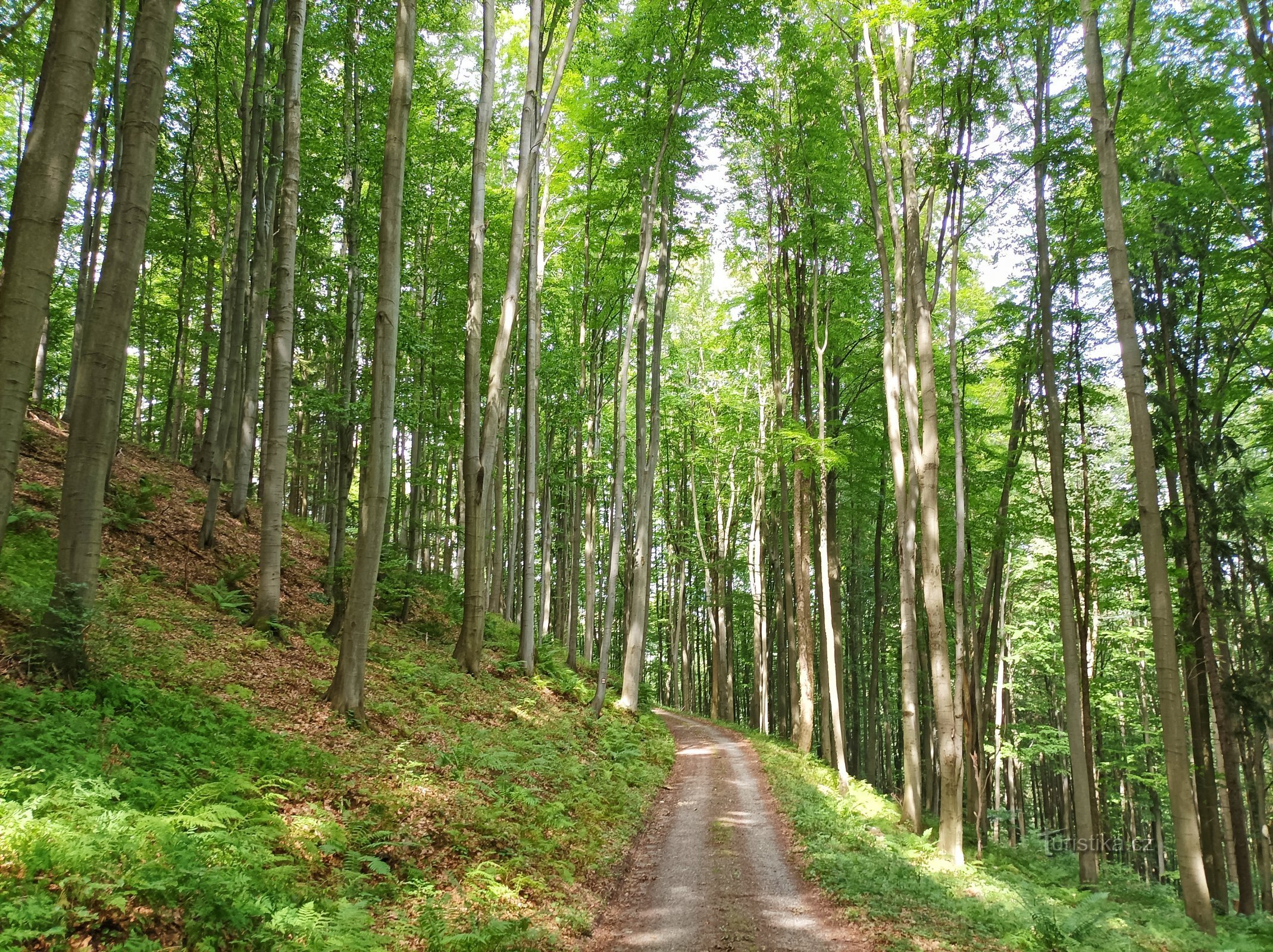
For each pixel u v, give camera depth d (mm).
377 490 10609
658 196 21625
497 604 30562
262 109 16219
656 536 43375
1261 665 15812
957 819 12758
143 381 25766
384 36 17109
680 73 19422
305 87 17000
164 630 10289
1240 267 15039
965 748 19844
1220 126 13398
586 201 23797
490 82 16672
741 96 19750
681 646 50344
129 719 7082
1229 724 15562
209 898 4617
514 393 26844
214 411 18672
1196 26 12852
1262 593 20672
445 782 9484
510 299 16688
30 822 4336
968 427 20984
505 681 17172
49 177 6172
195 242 20750
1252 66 11867
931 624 13266
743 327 26141
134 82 7758
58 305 22109
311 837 6605
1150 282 16328
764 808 14047
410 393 19141
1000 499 20922
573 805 11109
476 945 6059
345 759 8797
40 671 7156
